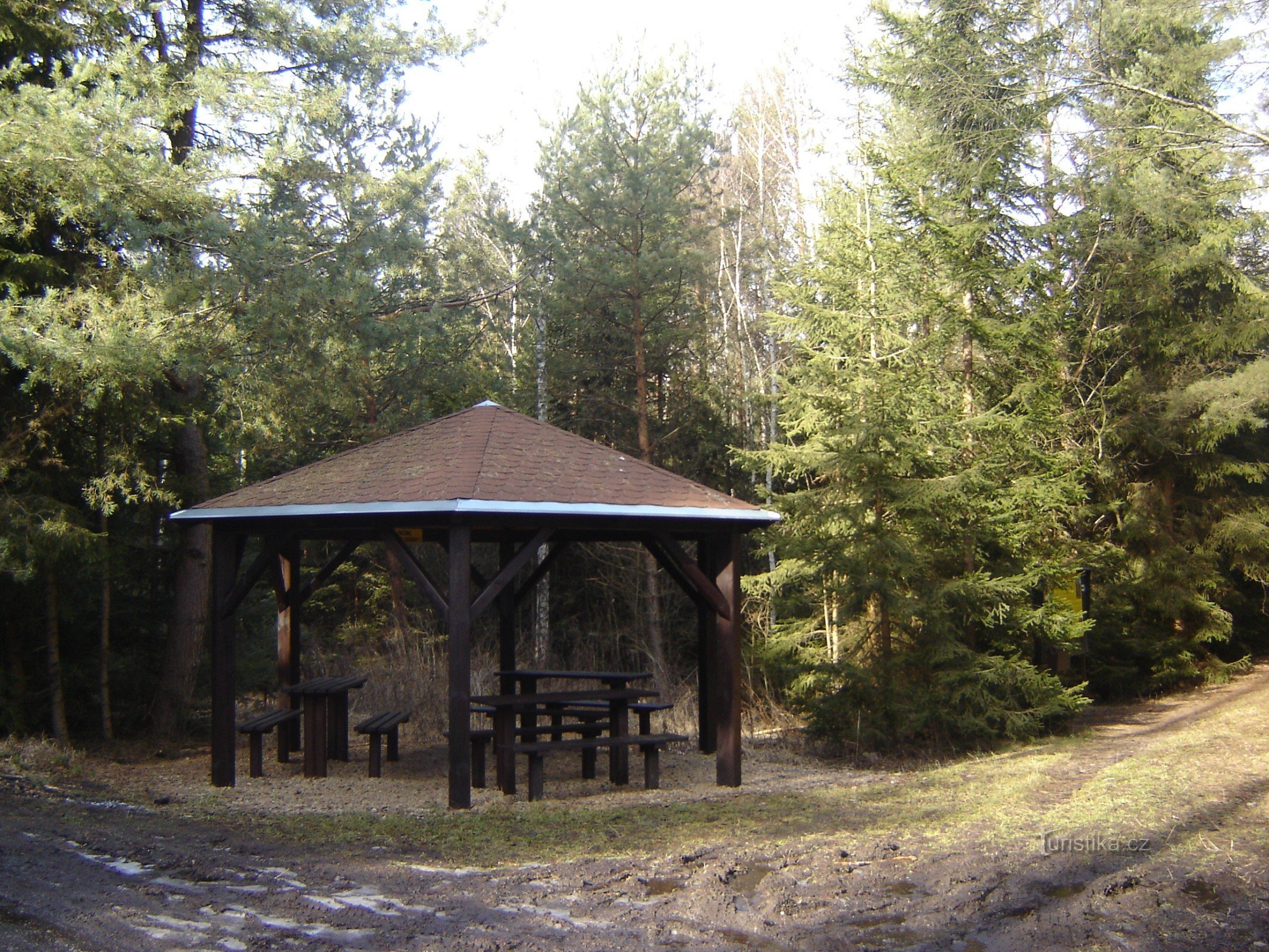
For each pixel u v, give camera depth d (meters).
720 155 26.08
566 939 4.72
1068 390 15.98
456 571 8.52
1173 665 17.33
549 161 19.86
